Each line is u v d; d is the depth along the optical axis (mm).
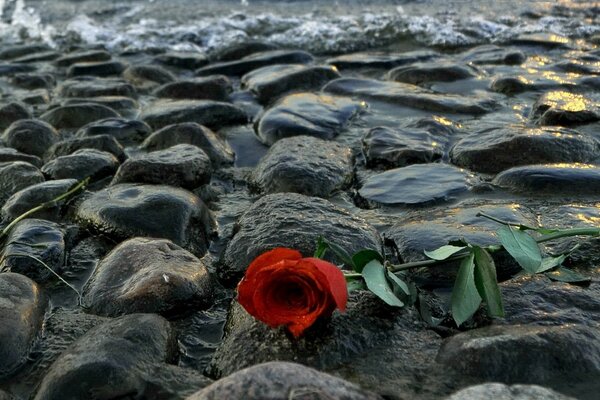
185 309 772
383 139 1179
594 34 2086
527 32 2123
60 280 845
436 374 652
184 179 1042
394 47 2066
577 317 712
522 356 643
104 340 672
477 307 695
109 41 2240
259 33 2256
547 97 1351
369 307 726
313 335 686
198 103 1391
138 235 901
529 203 960
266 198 925
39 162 1168
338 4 2596
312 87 1585
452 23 2229
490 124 1286
